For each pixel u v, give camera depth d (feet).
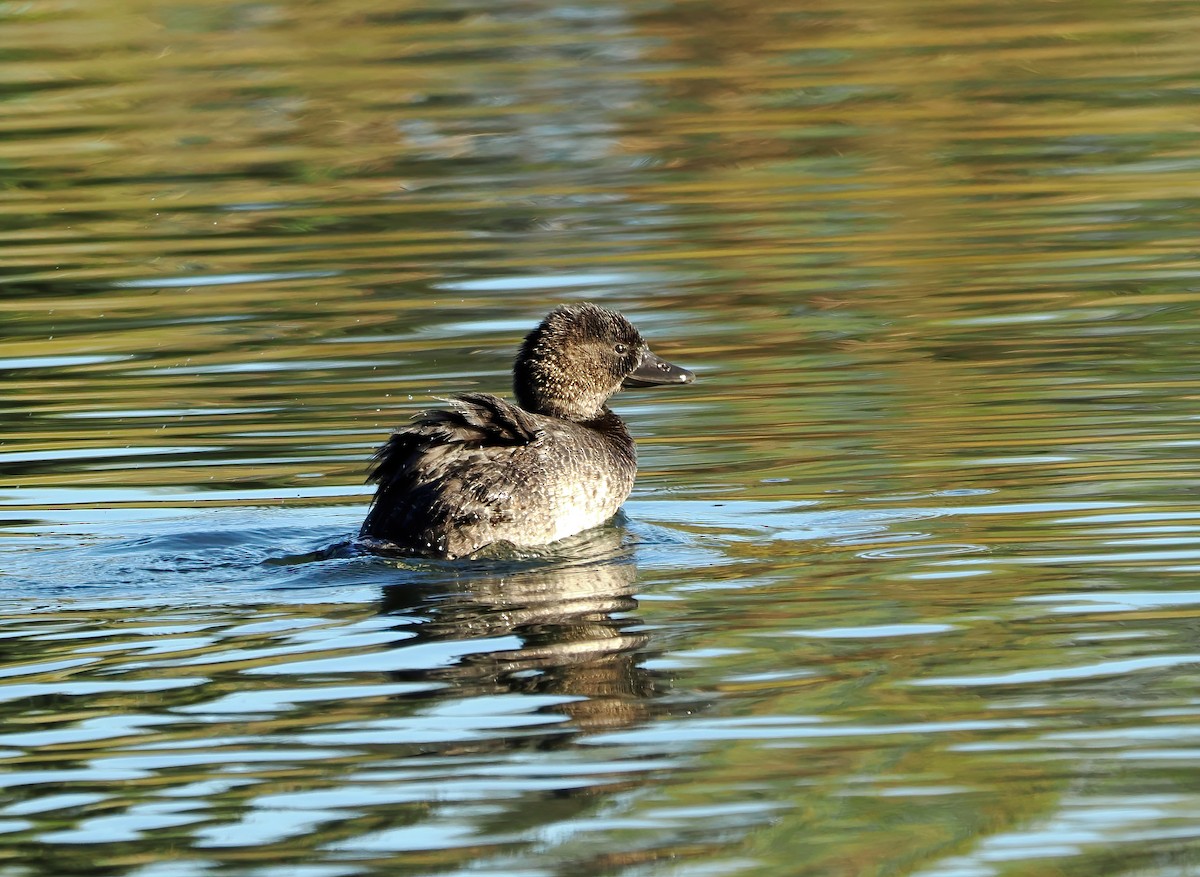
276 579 37.99
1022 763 27.84
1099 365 51.72
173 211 72.84
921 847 25.45
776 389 51.62
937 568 37.11
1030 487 42.14
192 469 46.03
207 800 27.43
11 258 67.46
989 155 75.41
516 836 26.08
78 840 26.40
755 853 25.45
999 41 92.32
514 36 96.58
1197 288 58.70
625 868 25.17
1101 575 36.14
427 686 31.35
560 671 31.96
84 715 30.58
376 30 98.94
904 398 49.96
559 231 68.54
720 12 100.83
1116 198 68.90
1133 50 89.30
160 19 100.78
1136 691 30.22
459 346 56.29
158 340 57.82
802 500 42.55
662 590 36.60
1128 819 26.08
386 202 73.26
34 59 93.35
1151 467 43.04
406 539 39.78
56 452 47.62
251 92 87.45
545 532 40.52
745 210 70.08
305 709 30.53
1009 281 60.59
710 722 29.58
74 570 38.75
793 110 82.89
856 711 29.76
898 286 60.59
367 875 25.27
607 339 46.42
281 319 59.57
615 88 86.69
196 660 33.04
